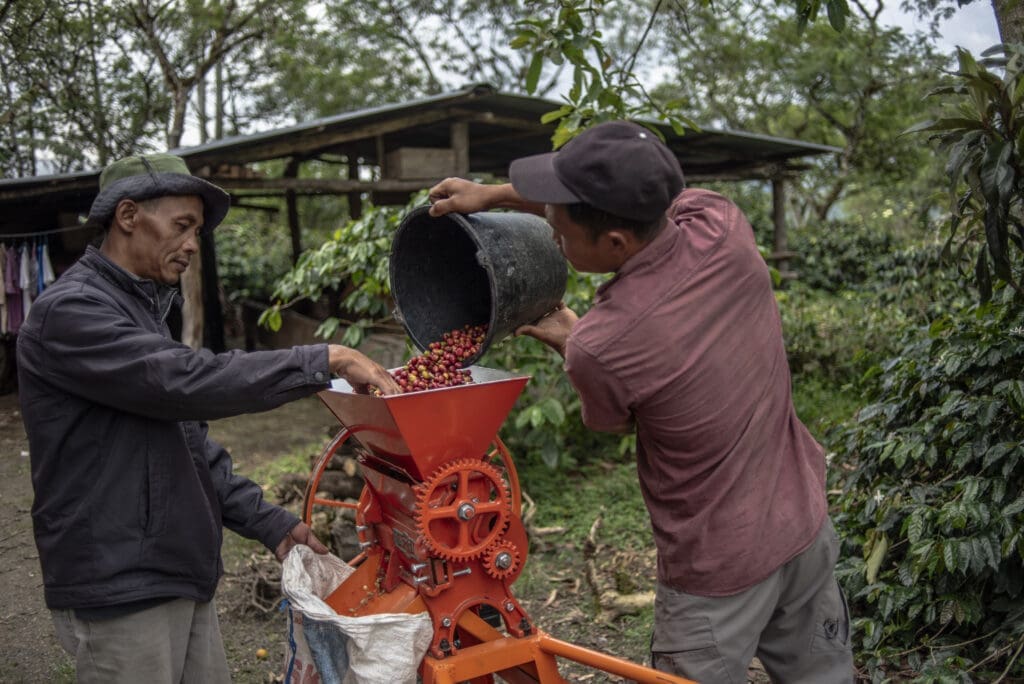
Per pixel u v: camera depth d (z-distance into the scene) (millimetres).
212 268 10758
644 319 1803
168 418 1993
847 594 3334
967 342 3273
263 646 3678
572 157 1791
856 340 8094
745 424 1888
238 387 1950
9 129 8758
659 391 1826
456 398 2160
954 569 2900
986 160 2617
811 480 2004
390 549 2549
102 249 2162
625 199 1745
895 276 8648
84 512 1996
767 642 2111
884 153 16734
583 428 6242
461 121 8891
